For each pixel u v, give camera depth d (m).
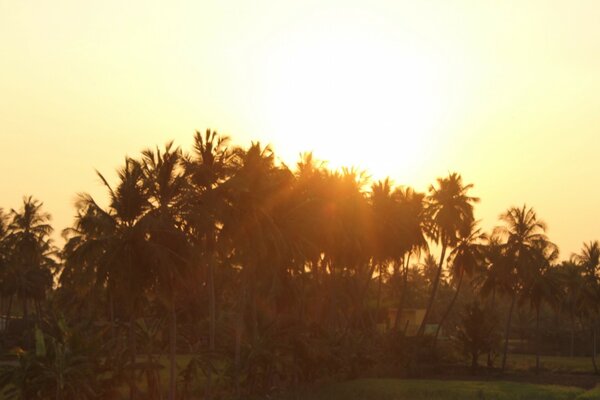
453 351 101.12
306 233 69.19
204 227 49.09
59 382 41.59
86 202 46.81
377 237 91.38
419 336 97.00
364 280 115.12
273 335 63.25
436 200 103.00
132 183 46.88
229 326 70.94
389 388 63.56
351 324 97.88
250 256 56.94
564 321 148.62
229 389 59.53
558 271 109.06
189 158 50.59
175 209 48.28
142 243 45.31
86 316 72.50
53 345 43.00
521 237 102.19
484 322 93.56
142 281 46.00
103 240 46.47
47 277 111.62
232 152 52.97
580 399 58.62
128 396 53.22
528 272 99.25
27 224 108.50
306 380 68.25
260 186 55.62
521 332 144.88
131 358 49.44
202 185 51.84
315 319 91.06
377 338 89.19
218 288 78.88
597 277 109.69
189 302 72.81
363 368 76.88
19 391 42.00
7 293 109.06
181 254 47.19
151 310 57.06
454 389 63.34
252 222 54.62
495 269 102.56
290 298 73.94
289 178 62.78
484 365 101.12
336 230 80.31
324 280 89.75
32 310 142.88
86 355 45.25
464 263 103.50
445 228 101.94
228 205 52.81
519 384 69.81
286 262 65.56
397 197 97.62
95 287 48.84
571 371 96.75
